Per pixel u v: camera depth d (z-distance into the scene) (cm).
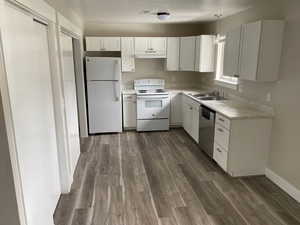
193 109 448
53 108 255
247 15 362
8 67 139
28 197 165
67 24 300
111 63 478
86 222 230
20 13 162
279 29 277
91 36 526
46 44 232
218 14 408
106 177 319
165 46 527
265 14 313
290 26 267
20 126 155
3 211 144
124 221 231
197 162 365
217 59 476
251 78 298
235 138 304
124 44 514
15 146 144
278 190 285
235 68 341
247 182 304
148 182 305
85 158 382
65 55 306
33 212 175
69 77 331
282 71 283
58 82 252
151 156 388
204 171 335
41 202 196
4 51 134
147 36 549
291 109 270
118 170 339
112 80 486
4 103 133
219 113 330
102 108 496
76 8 352
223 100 417
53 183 245
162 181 307
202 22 520
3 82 132
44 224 202
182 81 591
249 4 328
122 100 514
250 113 315
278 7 287
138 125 517
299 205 255
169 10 375
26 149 165
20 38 161
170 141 461
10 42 144
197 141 432
